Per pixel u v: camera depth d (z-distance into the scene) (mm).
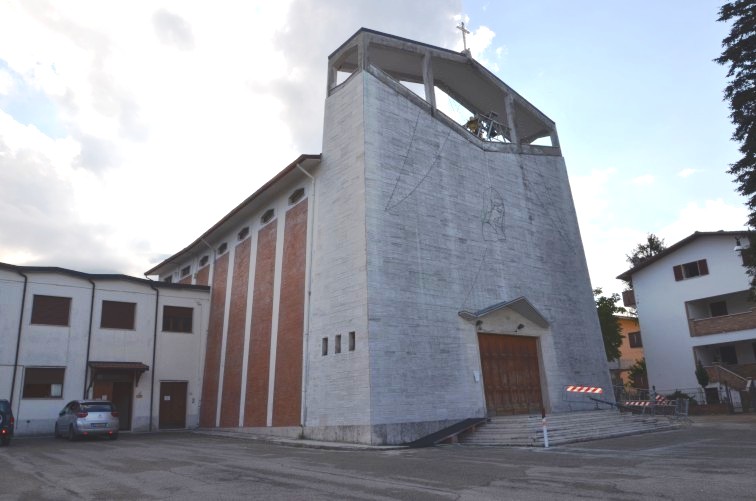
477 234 22891
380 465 11805
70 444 19531
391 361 17734
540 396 22922
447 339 19797
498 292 22750
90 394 26594
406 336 18453
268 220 25516
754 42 20234
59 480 10633
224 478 10352
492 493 8148
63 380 25891
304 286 21297
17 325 25156
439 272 20516
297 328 21203
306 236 21859
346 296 18766
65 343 26281
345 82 21609
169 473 11227
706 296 34562
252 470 11398
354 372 17625
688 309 35469
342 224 19812
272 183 23594
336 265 19625
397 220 19719
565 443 16281
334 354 18672
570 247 28078
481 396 20047
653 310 37250
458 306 20719
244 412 24000
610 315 44531
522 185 26703
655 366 36500
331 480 9812
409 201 20438
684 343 35188
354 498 7992
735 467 9961
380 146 20141
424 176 21469
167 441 20359
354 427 17094
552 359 23859
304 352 20359
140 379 28016
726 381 30844
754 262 22625
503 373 21766
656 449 13664
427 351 18922
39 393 25219
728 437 15906
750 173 20656
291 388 20750
